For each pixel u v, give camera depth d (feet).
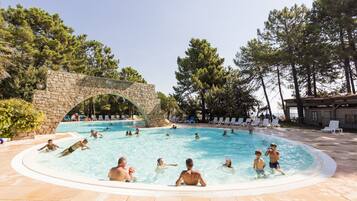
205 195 13.89
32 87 83.66
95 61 137.69
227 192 14.42
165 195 13.89
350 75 74.84
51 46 95.61
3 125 38.88
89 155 36.86
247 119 82.53
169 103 113.70
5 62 69.31
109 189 15.03
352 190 14.80
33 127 43.70
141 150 42.01
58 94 58.03
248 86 98.48
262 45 85.56
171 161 33.24
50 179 17.57
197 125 85.71
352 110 61.87
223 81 105.50
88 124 99.45
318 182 16.58
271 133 54.85
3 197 13.60
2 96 77.56
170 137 58.80
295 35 73.46
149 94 82.17
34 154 30.55
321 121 72.38
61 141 44.93
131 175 22.08
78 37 129.49
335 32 64.69
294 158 30.32
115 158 35.06
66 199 13.28
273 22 82.38
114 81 71.87
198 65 109.91
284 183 16.30
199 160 33.42
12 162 23.99
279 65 83.51
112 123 104.01
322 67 75.66
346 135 47.39
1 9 84.94
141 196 13.71
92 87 65.87
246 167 28.68
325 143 37.06
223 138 56.03
